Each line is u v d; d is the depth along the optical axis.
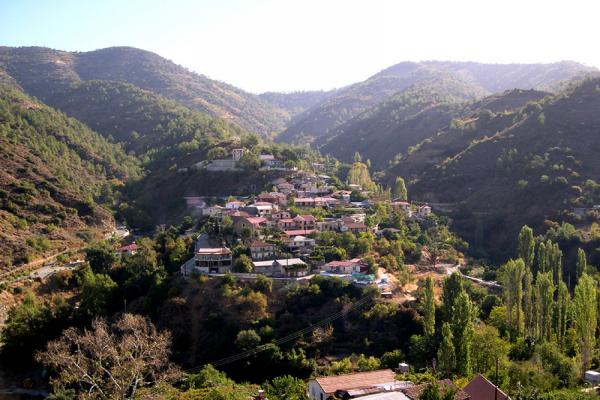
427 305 104.12
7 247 161.00
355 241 146.62
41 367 114.19
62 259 163.38
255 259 135.25
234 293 117.88
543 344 92.94
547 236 167.38
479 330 96.38
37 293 143.00
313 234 150.50
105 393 71.56
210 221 163.50
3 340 118.94
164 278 129.50
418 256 155.12
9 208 183.12
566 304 103.38
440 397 63.16
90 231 192.50
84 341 81.75
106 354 76.38
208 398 79.00
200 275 124.44
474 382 69.12
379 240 157.12
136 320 91.56
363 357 100.62
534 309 108.31
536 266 136.62
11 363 116.44
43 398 102.31
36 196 197.88
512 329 110.12
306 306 116.38
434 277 139.50
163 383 79.25
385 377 82.38
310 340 107.75
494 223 197.25
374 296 118.50
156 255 149.00
